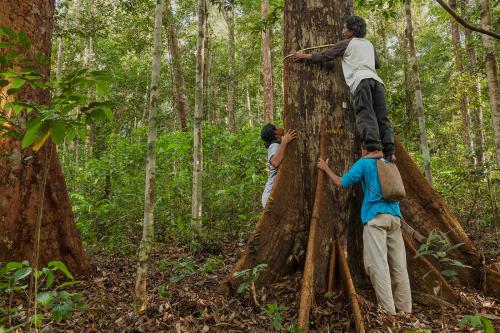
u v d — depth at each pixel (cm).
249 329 290
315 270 344
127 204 738
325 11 396
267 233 368
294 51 399
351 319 303
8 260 380
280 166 390
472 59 1080
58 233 420
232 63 1898
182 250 550
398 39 1806
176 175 788
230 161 791
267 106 1504
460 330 303
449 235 393
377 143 346
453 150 1025
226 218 677
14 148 390
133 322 303
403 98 827
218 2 1008
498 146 656
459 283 389
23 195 395
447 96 1073
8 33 198
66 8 1127
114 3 1416
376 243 334
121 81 1952
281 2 805
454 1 1118
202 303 320
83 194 830
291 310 323
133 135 992
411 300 352
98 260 518
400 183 338
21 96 380
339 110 385
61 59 1229
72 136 200
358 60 366
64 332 297
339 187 372
